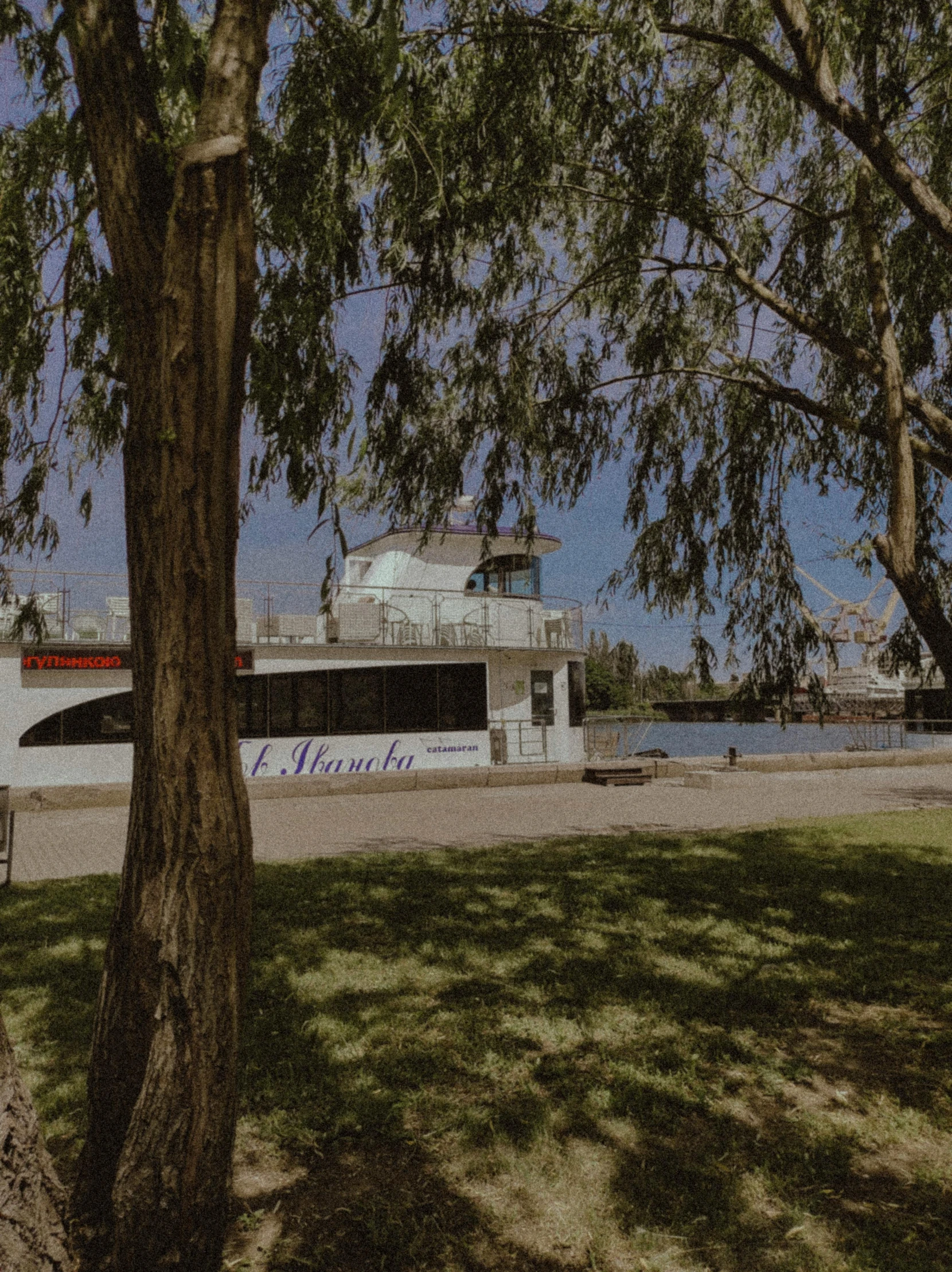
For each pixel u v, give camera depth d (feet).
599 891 25.71
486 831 40.63
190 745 6.72
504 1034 14.75
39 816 48.44
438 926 21.91
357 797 55.47
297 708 62.85
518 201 21.29
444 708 67.10
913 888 26.30
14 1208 5.65
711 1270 8.77
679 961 18.92
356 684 64.69
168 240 6.68
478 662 68.54
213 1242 6.96
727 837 36.37
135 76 7.38
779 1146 11.12
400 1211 9.77
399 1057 13.82
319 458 12.28
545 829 41.24
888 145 16.10
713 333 25.59
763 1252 9.02
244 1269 8.86
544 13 19.06
